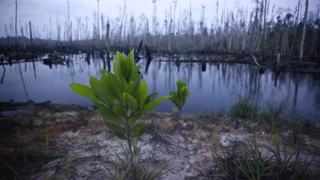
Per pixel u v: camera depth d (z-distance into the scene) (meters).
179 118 4.39
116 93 1.51
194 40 56.47
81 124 3.89
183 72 21.12
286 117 5.80
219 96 10.37
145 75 19.02
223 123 4.09
